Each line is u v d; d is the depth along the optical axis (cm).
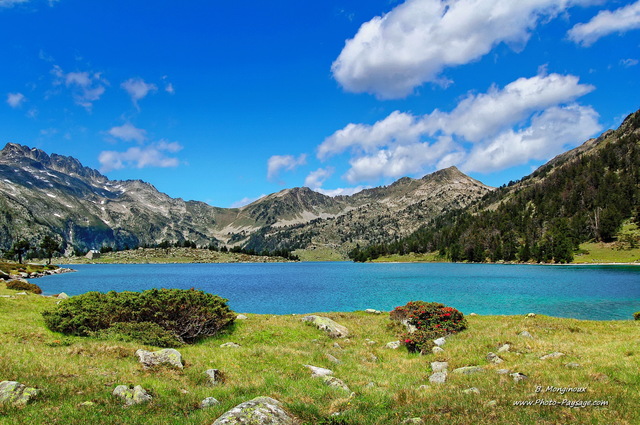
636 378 1443
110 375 1538
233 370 1867
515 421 1088
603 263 17750
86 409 1195
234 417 1138
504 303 6069
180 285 10338
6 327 2252
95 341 2173
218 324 2894
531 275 12631
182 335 2670
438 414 1202
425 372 2050
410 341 2695
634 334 2669
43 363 1581
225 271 19275
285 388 1609
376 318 4031
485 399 1332
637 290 7762
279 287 9725
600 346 2192
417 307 3575
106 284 10412
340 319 3919
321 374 1919
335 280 12238
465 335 2869
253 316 3822
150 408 1268
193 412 1273
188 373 1733
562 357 1973
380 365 2273
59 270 15888
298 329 3183
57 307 2638
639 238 19450
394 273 16275
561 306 5688
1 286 5572
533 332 2853
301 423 1199
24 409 1151
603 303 5962
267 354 2248
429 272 16162
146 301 2711
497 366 1936
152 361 1795
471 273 14738
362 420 1212
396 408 1330
